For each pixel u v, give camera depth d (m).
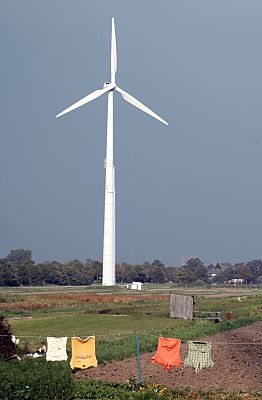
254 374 60.62
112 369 62.38
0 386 43.69
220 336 91.12
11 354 60.59
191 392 51.94
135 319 118.56
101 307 148.62
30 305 150.00
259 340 86.50
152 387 50.84
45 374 45.34
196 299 181.62
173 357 60.38
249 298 189.12
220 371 62.03
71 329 101.25
